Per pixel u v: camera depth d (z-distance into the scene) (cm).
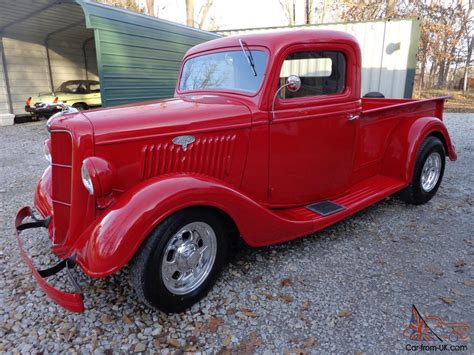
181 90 366
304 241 349
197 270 257
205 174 272
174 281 246
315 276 292
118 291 275
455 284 279
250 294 270
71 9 1049
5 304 260
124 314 250
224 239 265
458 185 512
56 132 250
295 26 1108
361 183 400
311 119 314
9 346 222
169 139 253
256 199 308
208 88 337
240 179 292
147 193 224
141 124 245
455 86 2125
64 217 266
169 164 257
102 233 216
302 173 325
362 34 1043
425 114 445
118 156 238
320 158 332
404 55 1004
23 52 1394
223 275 293
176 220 232
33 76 1441
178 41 962
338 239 353
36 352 218
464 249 331
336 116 330
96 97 1417
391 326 237
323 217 319
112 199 240
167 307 242
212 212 254
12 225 395
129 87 819
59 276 294
